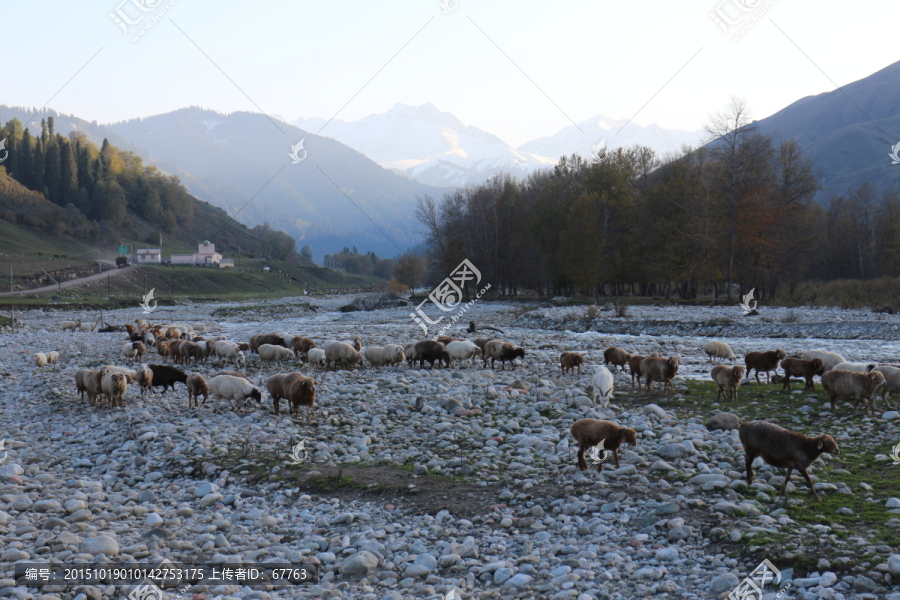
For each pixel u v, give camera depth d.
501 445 14.55
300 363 31.27
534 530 9.78
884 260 88.12
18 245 162.50
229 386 19.03
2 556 9.12
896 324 39.25
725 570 7.98
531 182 105.38
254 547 9.77
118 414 19.70
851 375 15.58
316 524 10.61
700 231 63.03
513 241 94.00
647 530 9.41
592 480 11.60
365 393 21.31
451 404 18.48
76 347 41.81
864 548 8.05
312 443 15.36
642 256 76.44
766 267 62.56
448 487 11.90
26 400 23.41
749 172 63.28
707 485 10.84
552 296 93.81
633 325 49.09
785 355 21.03
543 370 26.31
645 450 13.38
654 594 7.58
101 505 11.73
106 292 121.81
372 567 8.82
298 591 8.15
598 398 18.52
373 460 13.97
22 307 86.38
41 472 14.07
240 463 14.01
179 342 32.94
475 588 8.11
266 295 150.75
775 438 10.34
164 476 13.80
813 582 7.36
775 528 8.94
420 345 27.62
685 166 70.88
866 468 11.65
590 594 7.59
